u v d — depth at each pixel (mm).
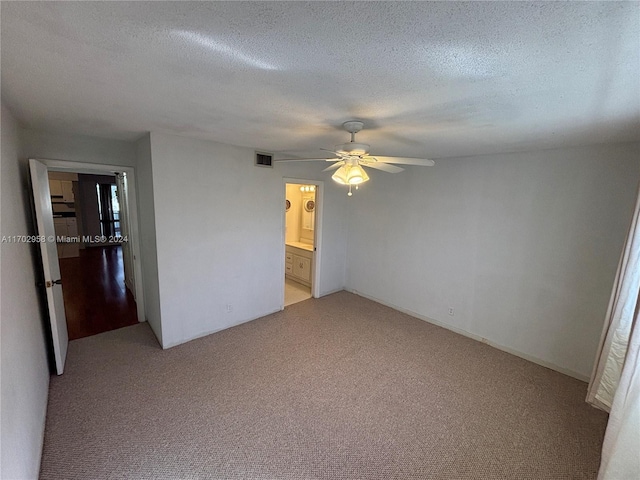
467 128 2326
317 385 2816
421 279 4352
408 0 855
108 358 3119
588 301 2953
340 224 5250
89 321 4008
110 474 1863
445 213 4008
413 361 3285
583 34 1001
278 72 1404
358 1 868
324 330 3943
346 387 2803
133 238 3812
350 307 4750
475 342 3762
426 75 1385
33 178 2490
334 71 1374
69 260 7441
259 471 1926
